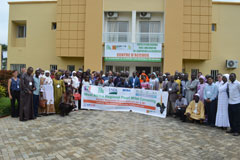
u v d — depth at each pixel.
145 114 8.52
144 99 8.65
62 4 15.49
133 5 15.47
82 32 15.38
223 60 15.70
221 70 15.71
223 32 15.66
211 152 4.47
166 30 14.68
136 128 6.27
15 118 7.30
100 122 6.87
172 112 8.52
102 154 4.19
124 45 14.88
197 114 7.19
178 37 14.59
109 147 4.60
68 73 8.62
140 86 9.71
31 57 16.75
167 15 14.66
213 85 6.93
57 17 15.52
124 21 16.22
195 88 7.71
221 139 5.45
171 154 4.30
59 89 8.17
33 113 7.17
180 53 14.59
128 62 16.23
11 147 4.43
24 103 6.89
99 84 9.44
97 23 15.05
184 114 7.33
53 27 16.72
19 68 17.03
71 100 7.98
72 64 16.34
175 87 8.15
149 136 5.50
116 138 5.25
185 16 14.88
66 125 6.39
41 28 16.66
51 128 6.01
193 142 5.12
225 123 6.39
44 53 16.61
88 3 15.05
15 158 3.87
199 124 7.16
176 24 14.59
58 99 8.17
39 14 16.66
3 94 9.93
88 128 6.11
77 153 4.20
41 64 16.62
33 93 7.35
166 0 14.66
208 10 14.81
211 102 6.91
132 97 8.96
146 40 15.66
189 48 14.88
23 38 17.28
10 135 5.26
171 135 5.66
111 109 9.06
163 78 9.14
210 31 14.80
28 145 4.58
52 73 9.39
